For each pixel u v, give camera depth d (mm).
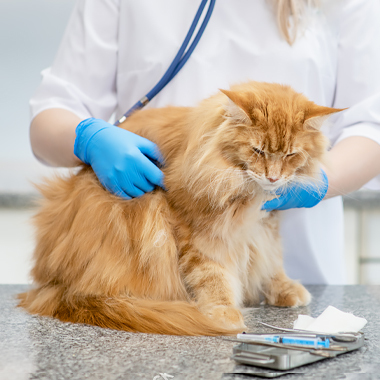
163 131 1482
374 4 1867
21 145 3531
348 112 1789
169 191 1372
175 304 1193
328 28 1878
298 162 1361
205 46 1800
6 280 3193
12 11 3383
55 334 1039
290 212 1871
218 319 1201
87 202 1373
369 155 1650
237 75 1808
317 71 1814
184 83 1789
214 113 1333
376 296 1597
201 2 1665
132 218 1362
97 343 965
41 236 1457
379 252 3209
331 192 1558
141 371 774
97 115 1940
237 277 1438
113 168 1368
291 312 1365
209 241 1336
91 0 1890
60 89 1814
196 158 1280
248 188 1362
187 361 833
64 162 1694
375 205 3033
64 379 733
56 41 3449
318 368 793
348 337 908
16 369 785
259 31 1810
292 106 1352
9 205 3088
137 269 1319
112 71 1927
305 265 1968
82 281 1284
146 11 1796
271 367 771
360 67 1820
